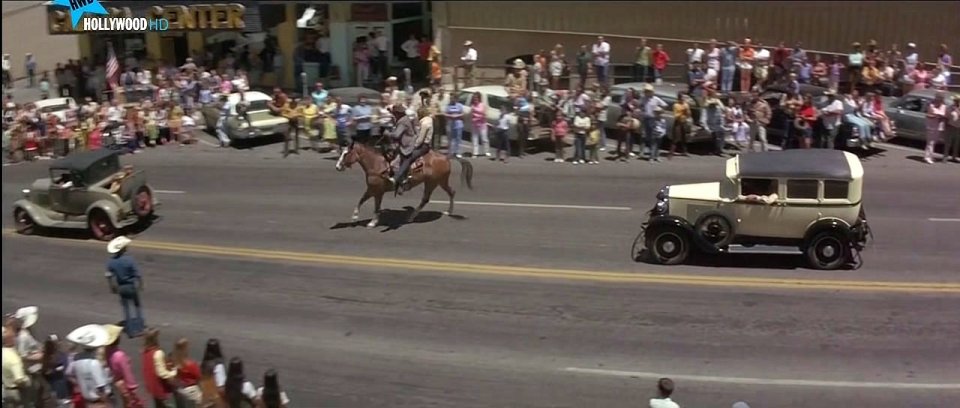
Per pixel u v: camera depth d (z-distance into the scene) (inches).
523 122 1104.8
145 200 900.0
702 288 676.1
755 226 708.7
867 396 514.3
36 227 934.4
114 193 880.9
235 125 1244.5
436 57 1359.5
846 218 700.0
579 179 1007.0
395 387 543.5
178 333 635.5
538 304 657.6
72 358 502.3
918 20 1299.2
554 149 1155.3
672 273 709.3
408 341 606.9
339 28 1492.4
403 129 848.3
